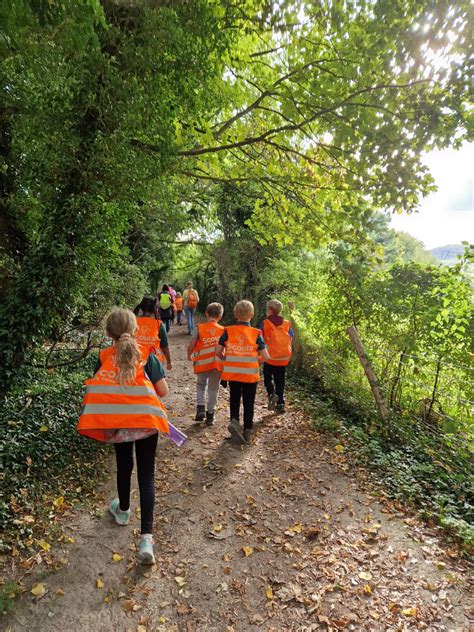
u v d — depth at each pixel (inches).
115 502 147.3
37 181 230.5
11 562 120.1
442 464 183.3
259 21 233.5
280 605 110.7
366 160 239.1
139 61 207.6
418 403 229.9
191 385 332.5
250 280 639.1
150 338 206.1
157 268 851.4
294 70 248.5
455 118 213.3
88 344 288.5
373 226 283.1
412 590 114.7
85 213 218.1
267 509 156.9
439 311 215.6
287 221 357.4
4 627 99.6
